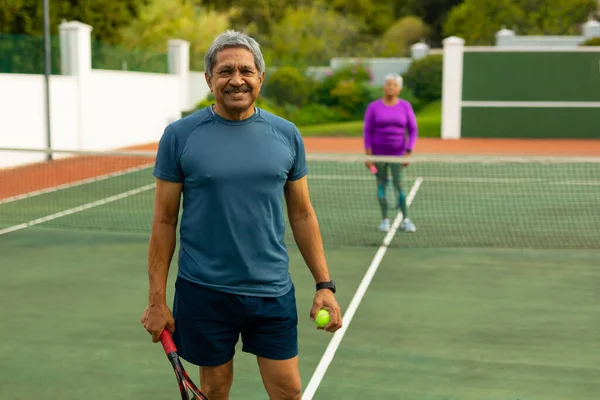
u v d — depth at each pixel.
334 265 7.62
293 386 3.20
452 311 6.02
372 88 29.33
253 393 4.36
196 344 3.10
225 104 2.93
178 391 4.41
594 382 4.54
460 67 24.52
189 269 3.06
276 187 3.04
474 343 5.25
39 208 11.20
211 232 3.01
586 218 10.39
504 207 11.39
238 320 3.08
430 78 29.72
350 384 4.50
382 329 5.55
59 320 5.76
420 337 5.37
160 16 33.22
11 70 15.99
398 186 9.29
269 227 3.05
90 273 7.25
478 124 24.77
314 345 5.20
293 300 3.20
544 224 9.95
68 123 17.80
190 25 33.84
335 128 27.14
